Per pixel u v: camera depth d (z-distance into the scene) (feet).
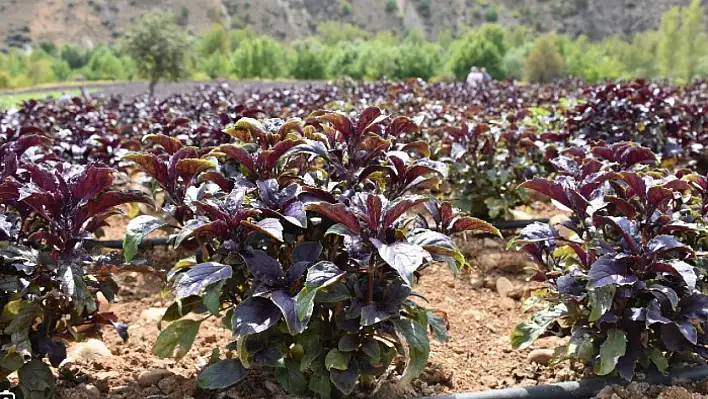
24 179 11.23
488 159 18.60
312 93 43.65
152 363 10.89
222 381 8.59
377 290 8.59
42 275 9.02
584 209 10.22
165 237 16.92
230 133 10.68
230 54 206.80
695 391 9.54
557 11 367.04
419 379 10.37
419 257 7.33
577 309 10.15
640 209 10.25
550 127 27.68
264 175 9.82
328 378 8.77
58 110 32.12
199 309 9.34
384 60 148.15
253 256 8.39
